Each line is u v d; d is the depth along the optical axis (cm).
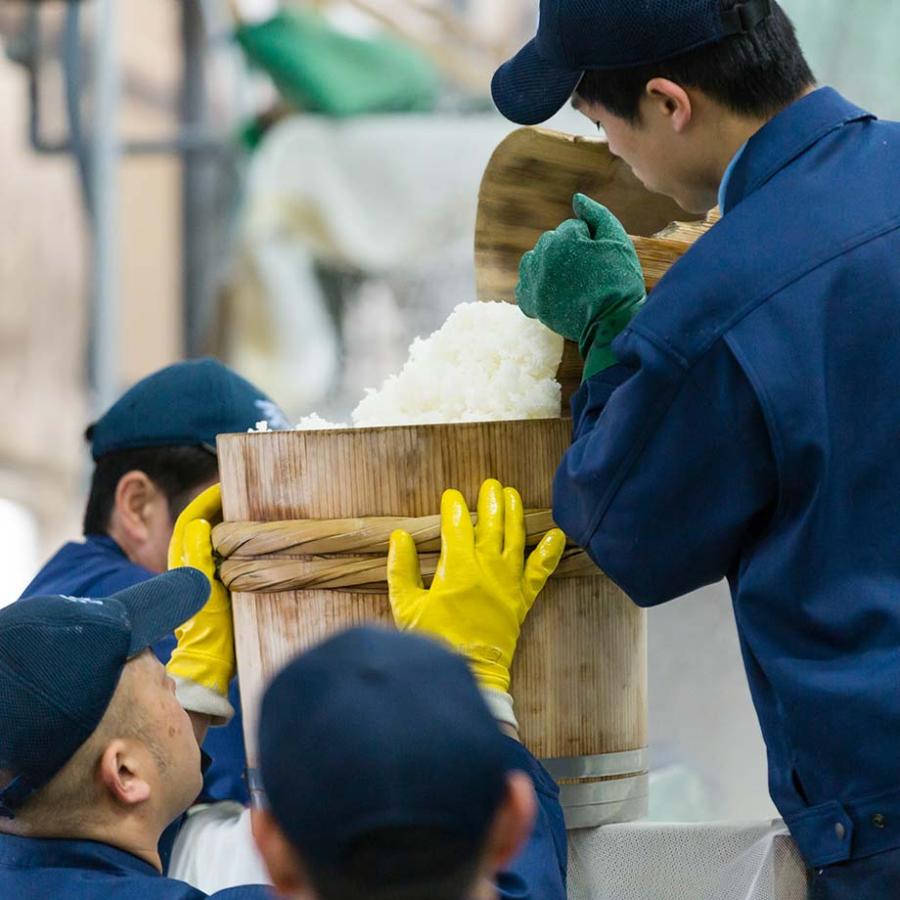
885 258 253
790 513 253
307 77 1023
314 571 285
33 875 266
